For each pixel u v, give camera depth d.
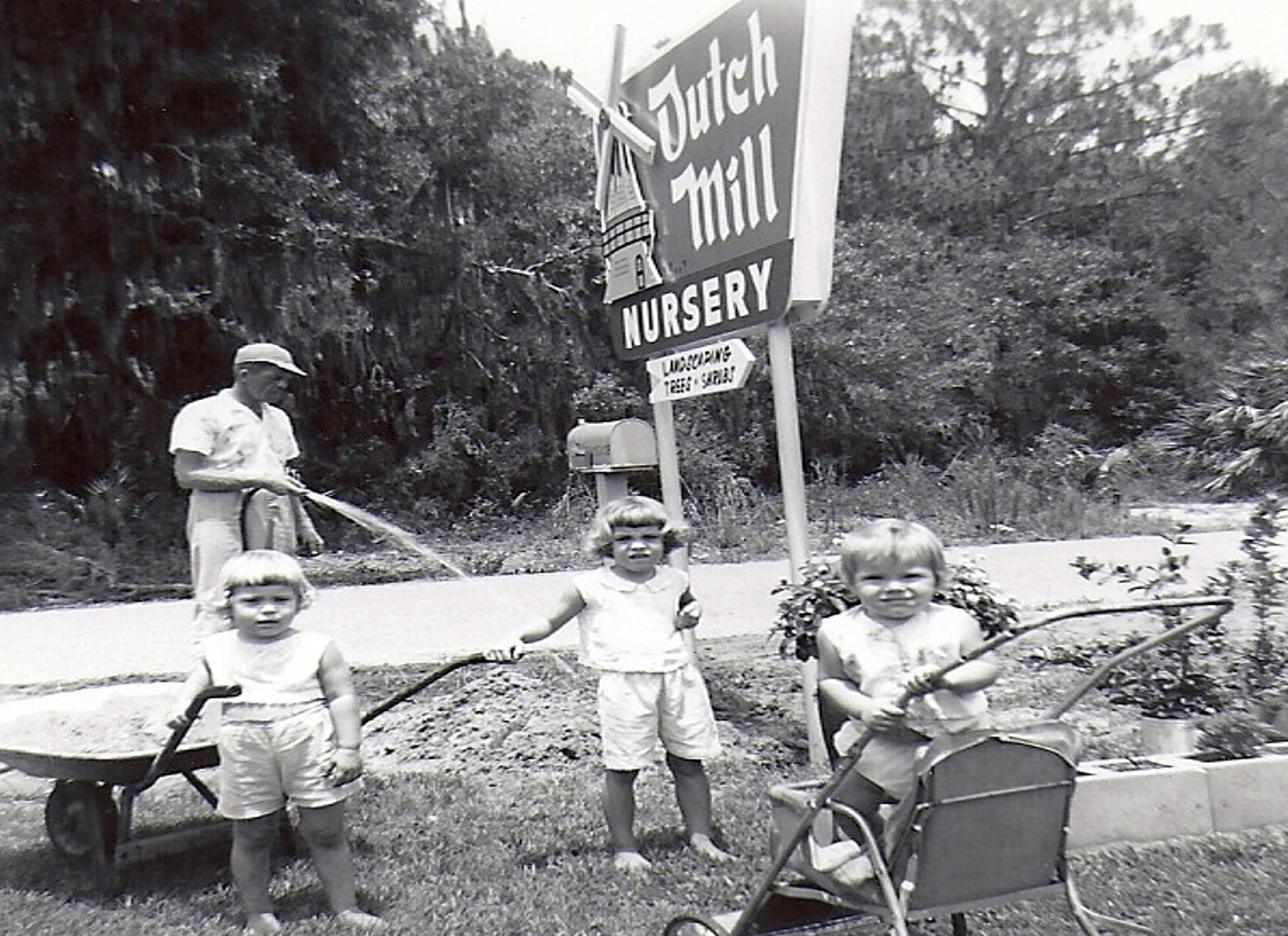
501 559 17.08
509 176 22.86
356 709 4.43
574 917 4.28
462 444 21.91
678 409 22.91
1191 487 23.08
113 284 17.67
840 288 27.28
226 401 5.84
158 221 17.95
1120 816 4.88
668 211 7.27
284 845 5.10
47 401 17.80
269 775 4.31
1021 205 35.47
